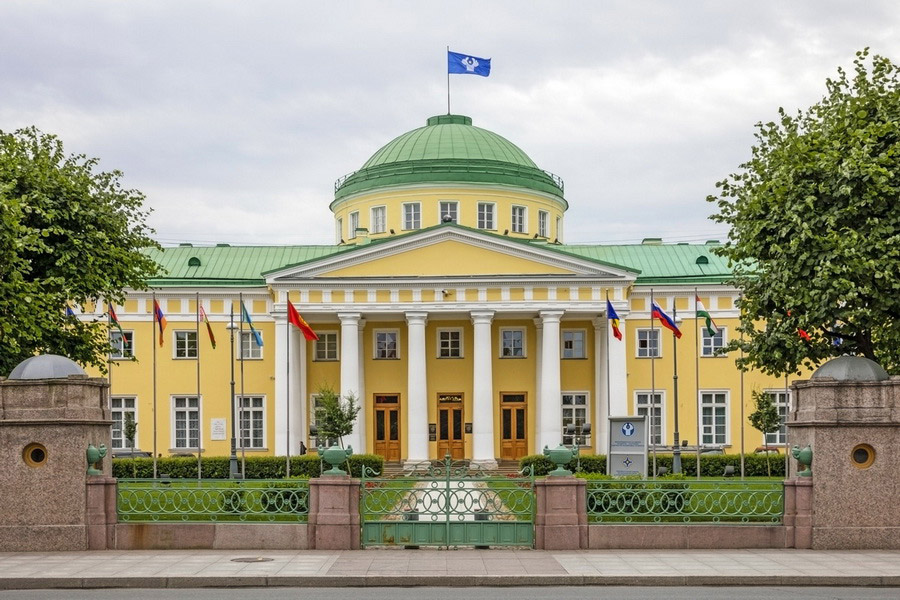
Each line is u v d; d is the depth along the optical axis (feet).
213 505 76.59
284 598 52.54
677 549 66.85
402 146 198.39
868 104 89.81
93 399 69.77
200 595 53.78
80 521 67.26
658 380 174.09
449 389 178.19
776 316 92.63
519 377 177.78
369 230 192.24
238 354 175.52
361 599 52.06
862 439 67.10
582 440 170.91
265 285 174.91
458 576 57.26
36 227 104.83
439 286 165.89
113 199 113.29
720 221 95.04
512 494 76.43
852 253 82.02
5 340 92.27
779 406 173.27
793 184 86.89
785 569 59.26
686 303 175.22
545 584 57.06
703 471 149.48
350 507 67.97
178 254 191.11
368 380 177.68
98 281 106.52
